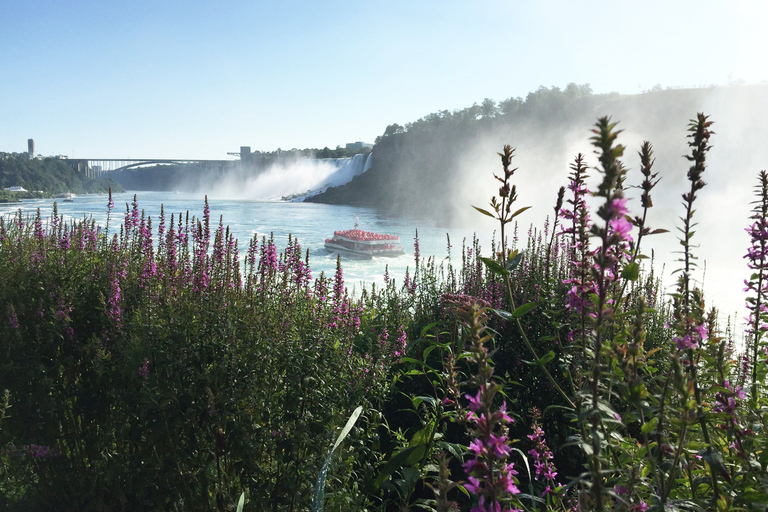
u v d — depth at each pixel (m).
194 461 3.71
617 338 2.24
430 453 3.10
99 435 4.25
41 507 4.26
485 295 6.38
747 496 2.03
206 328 4.19
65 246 6.53
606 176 1.61
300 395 3.73
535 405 4.99
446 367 3.03
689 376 2.32
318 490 2.40
